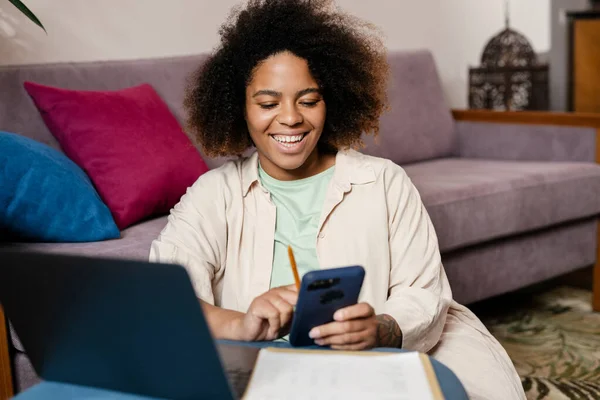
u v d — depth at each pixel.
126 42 2.49
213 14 2.69
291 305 1.03
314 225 1.30
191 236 1.29
